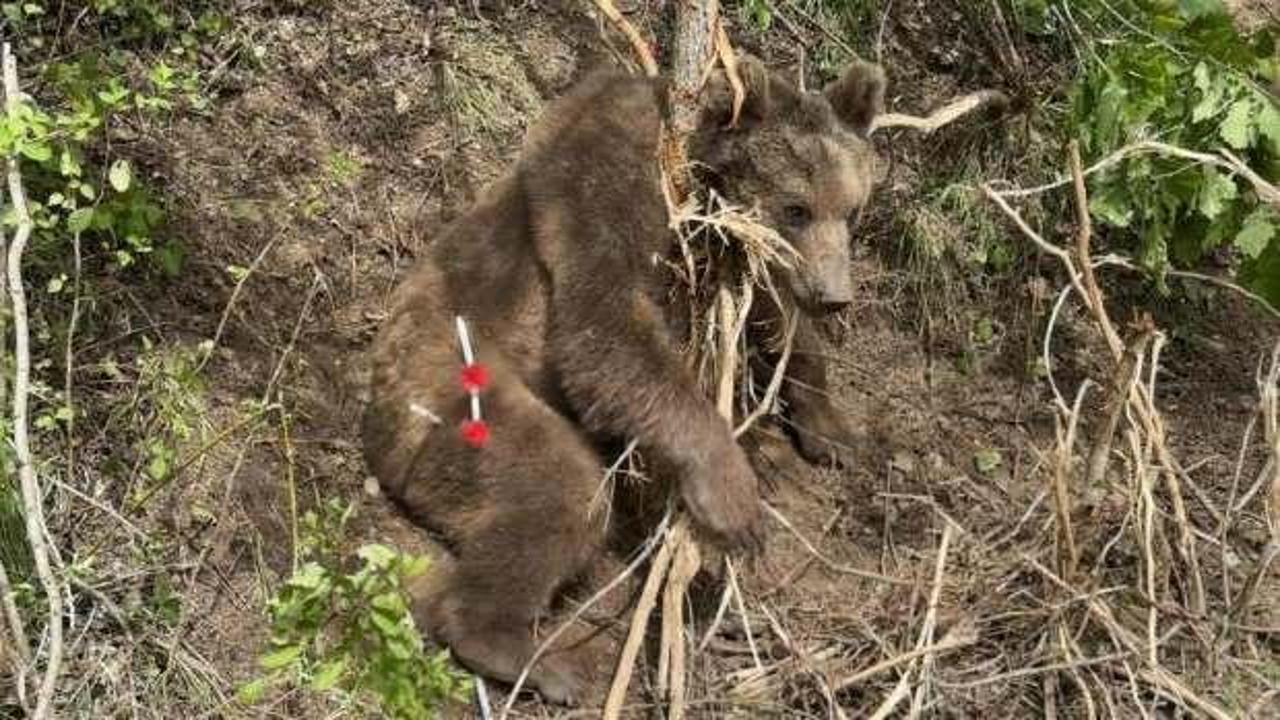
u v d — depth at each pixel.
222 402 5.43
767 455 5.98
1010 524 5.89
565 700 5.00
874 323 6.54
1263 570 5.36
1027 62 7.18
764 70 5.38
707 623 5.35
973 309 6.68
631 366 5.23
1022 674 4.99
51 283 5.12
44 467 5.00
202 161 5.91
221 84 6.09
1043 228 6.82
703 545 5.33
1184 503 6.11
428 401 5.25
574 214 5.33
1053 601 5.31
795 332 5.71
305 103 6.20
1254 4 8.03
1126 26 6.84
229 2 6.26
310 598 4.03
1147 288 6.95
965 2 7.26
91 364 5.32
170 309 5.56
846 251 5.41
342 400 5.64
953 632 5.20
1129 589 5.24
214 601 5.00
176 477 5.16
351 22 6.41
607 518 5.27
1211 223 6.45
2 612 4.64
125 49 6.01
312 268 5.88
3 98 5.53
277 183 5.99
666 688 4.95
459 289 5.46
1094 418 6.46
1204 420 6.62
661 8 6.98
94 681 4.70
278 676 4.50
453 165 6.30
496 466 5.14
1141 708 4.95
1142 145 5.84
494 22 6.67
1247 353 6.98
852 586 5.62
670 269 5.49
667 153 5.39
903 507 5.94
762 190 5.40
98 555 4.97
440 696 4.23
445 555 5.28
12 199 4.99
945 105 7.06
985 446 6.32
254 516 5.21
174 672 4.77
